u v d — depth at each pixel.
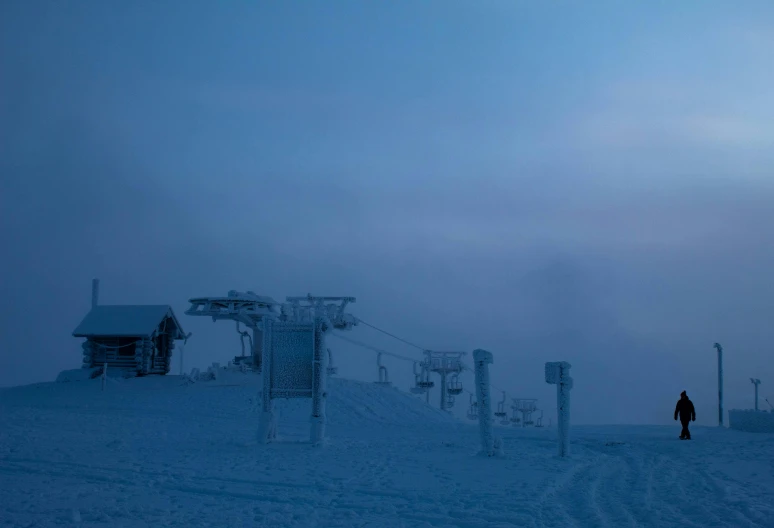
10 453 14.96
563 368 17.91
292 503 10.38
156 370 39.38
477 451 18.12
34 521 8.66
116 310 39.22
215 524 8.84
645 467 16.23
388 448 18.66
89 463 13.82
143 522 8.86
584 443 22.41
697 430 30.31
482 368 17.34
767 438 25.11
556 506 10.70
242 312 37.06
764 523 9.43
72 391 33.91
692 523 9.52
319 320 18.58
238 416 28.20
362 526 8.99
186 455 15.62
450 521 9.38
